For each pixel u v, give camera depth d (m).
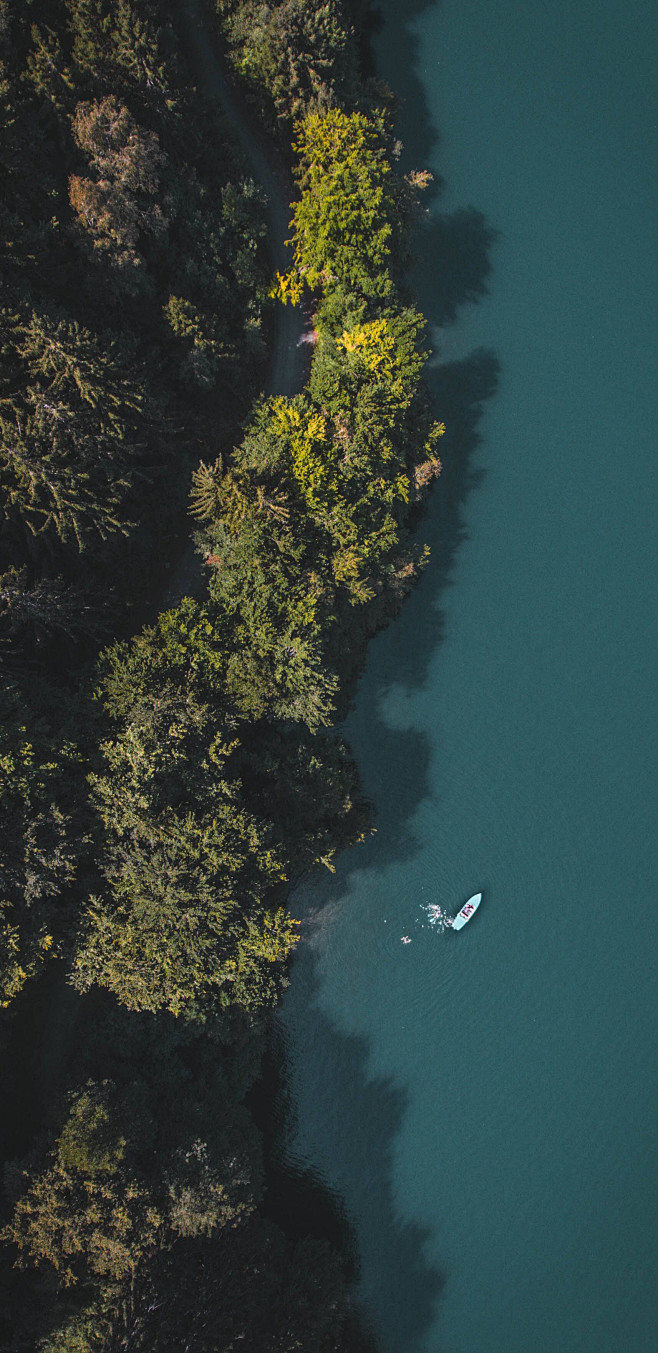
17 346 51.53
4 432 51.62
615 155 86.62
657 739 81.81
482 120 84.31
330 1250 70.81
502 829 78.31
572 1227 75.38
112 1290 52.97
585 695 81.06
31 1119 62.19
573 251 84.88
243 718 59.56
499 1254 74.25
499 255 83.44
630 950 79.12
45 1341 52.56
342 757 73.50
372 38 82.56
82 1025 63.22
